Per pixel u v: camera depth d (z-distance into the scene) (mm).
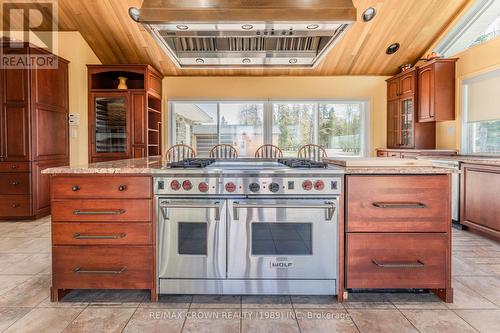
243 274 1870
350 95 5352
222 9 1837
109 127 4734
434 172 1822
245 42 2340
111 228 1860
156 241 1863
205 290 1881
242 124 5453
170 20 1833
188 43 2322
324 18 1843
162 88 5332
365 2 3752
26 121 3797
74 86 4438
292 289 1875
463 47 4328
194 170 1836
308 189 1812
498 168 2914
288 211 1823
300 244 1854
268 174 1808
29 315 1737
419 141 4582
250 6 1851
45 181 4062
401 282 1863
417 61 4883
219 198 1844
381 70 5191
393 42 4488
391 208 1840
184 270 1874
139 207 1851
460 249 2834
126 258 1871
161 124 5281
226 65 2574
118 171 1831
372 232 1845
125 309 1804
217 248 1859
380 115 5359
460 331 1579
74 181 1848
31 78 3795
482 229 3123
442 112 4160
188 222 1849
